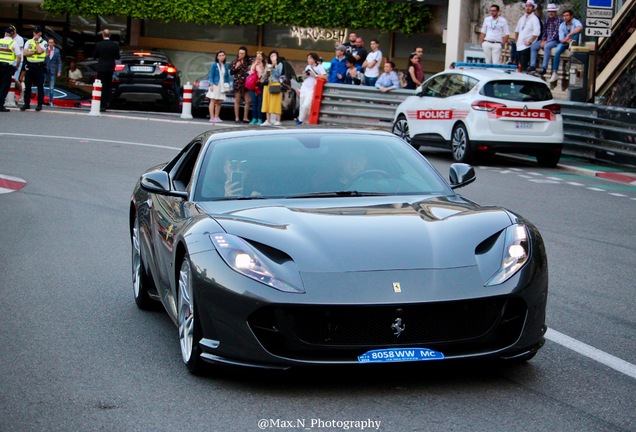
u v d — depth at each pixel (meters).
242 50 28.05
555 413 5.15
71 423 5.02
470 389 5.56
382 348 5.29
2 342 6.72
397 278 5.34
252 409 5.22
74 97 31.94
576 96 22.11
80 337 6.88
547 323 7.34
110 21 39.31
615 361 6.25
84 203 13.83
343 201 6.42
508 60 27.44
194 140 7.66
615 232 12.07
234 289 5.35
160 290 6.97
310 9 36.16
